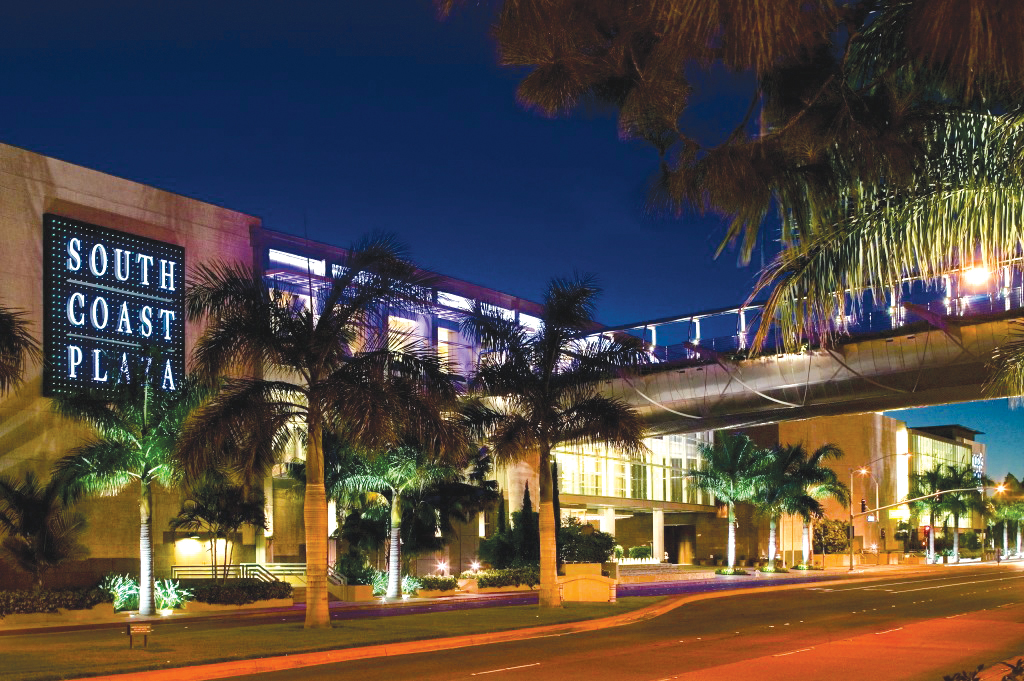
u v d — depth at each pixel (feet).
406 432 91.97
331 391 88.12
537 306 247.29
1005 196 23.82
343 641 79.41
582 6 19.97
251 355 90.38
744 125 22.97
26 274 153.07
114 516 159.94
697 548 342.64
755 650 75.41
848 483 396.78
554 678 58.95
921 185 24.22
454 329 217.36
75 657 68.39
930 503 396.78
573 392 119.44
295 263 193.06
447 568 205.87
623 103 21.68
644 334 201.77
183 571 170.60
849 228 24.59
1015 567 356.38
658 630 96.12
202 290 90.94
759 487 262.26
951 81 21.88
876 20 22.90
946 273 24.45
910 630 93.25
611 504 282.15
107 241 164.14
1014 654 71.67
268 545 179.93
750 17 15.28
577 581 131.54
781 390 173.27
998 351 44.57
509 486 238.68
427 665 67.41
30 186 155.02
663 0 15.94
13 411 149.07
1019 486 476.54
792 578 245.45
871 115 23.11
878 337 156.87
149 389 129.39
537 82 20.53
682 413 189.06
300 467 170.91
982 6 14.85
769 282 25.13
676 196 22.66
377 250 92.68
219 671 64.95
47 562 126.31
